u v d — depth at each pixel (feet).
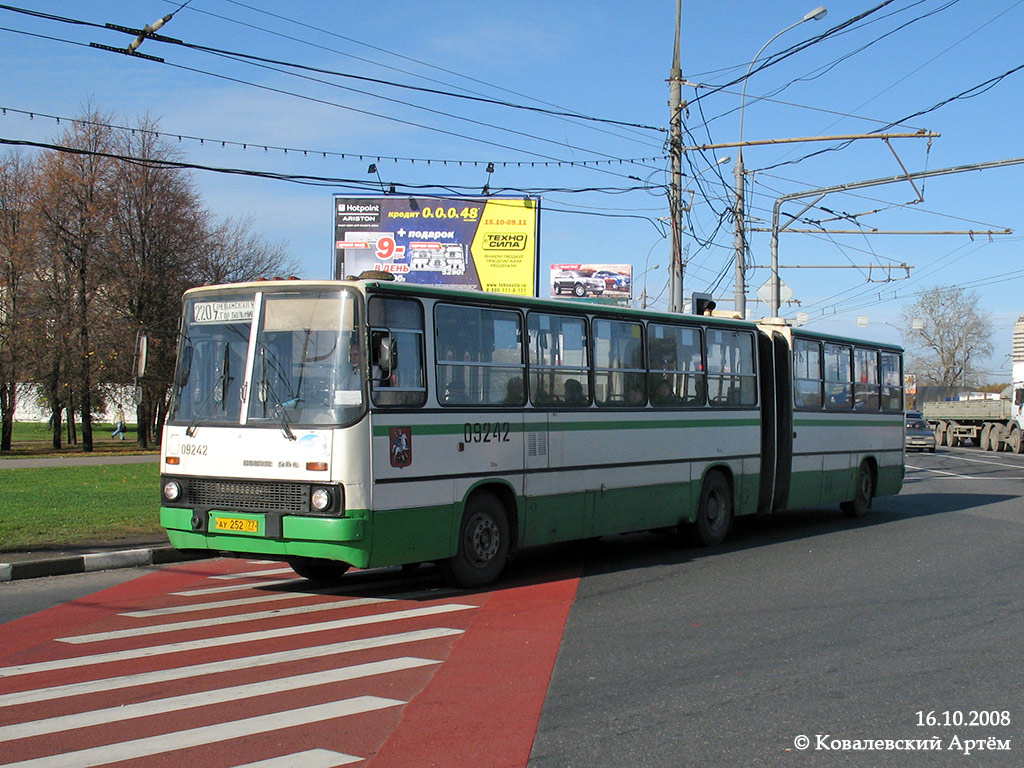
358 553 28.91
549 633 26.23
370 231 95.91
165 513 31.53
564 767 16.16
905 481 87.30
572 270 149.38
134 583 34.73
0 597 31.65
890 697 20.56
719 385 46.06
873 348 59.98
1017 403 140.77
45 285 138.72
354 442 28.94
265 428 29.94
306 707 19.21
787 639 25.77
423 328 31.55
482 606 30.12
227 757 16.30
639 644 25.04
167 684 20.80
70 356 137.28
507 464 34.24
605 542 47.19
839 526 54.29
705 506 44.80
